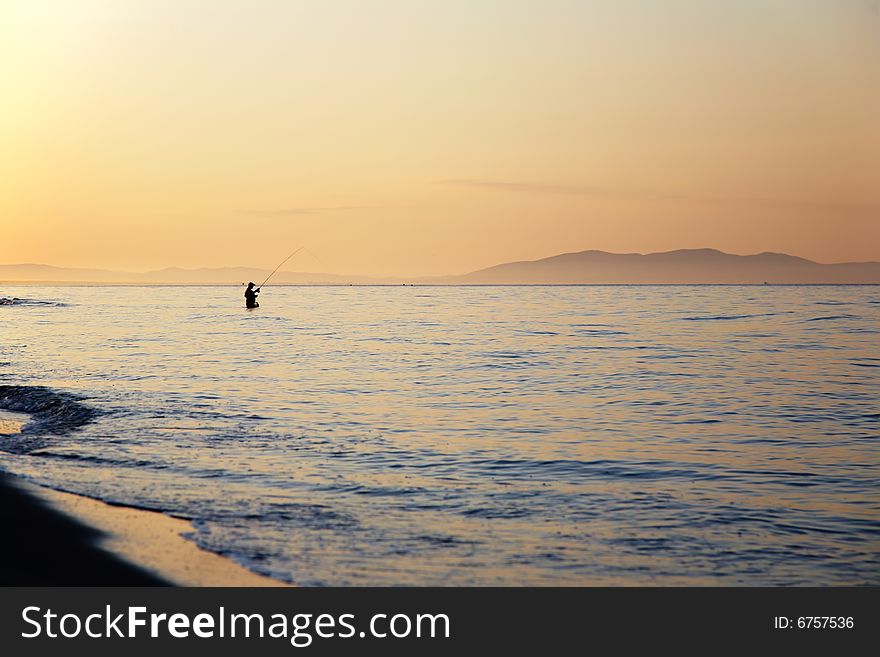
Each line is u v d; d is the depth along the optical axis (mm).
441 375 28516
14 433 16703
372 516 10906
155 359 33094
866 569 9359
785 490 12766
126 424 17688
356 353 36656
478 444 16172
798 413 20703
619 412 20688
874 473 13969
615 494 12367
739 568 9359
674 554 9727
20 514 10609
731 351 37906
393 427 18031
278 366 30891
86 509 10906
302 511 11047
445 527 10508
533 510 11383
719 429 18297
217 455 14562
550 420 19359
